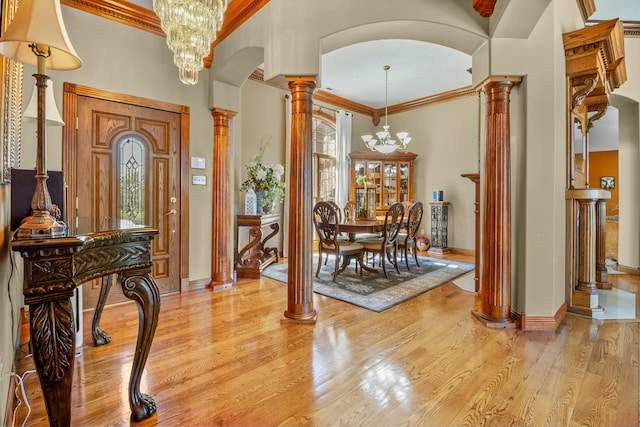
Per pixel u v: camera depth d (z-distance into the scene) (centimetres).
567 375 188
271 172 478
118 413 156
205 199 380
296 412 157
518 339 238
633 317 283
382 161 688
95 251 130
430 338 241
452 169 643
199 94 369
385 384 180
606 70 323
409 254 622
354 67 508
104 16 302
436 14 255
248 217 432
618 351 218
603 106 377
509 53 253
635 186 448
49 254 112
